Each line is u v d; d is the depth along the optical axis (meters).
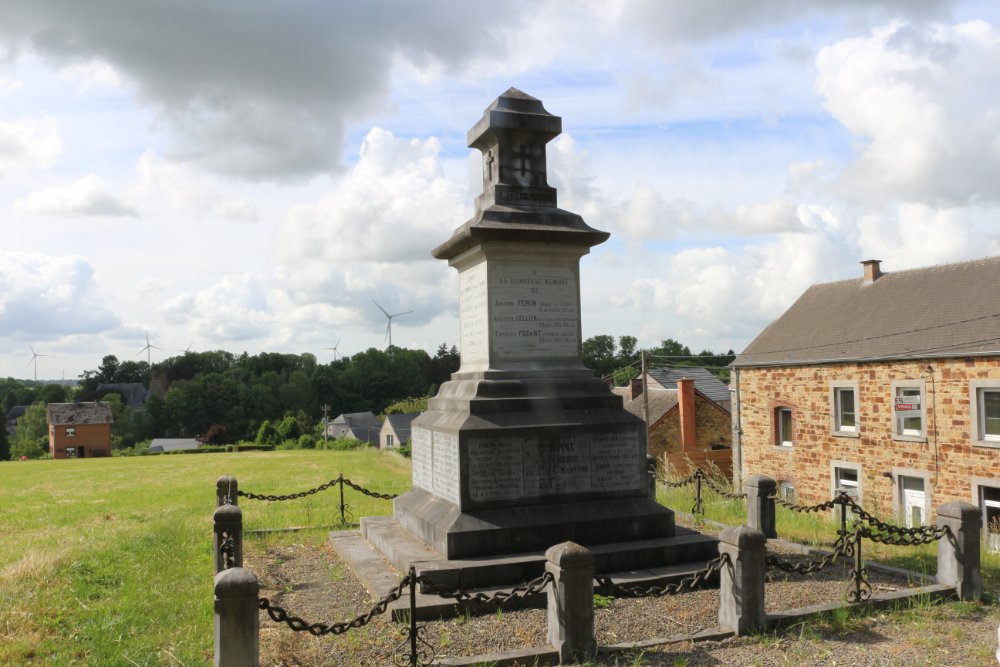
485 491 8.88
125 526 14.09
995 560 9.78
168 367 123.00
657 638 6.61
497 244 9.62
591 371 9.96
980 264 25.05
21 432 85.38
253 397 93.94
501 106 10.26
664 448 37.00
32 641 6.84
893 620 7.17
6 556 10.73
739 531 6.81
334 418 96.31
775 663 6.14
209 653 6.55
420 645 6.52
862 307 27.67
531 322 9.80
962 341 21.94
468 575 8.04
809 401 27.02
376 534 10.05
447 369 107.69
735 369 30.50
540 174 10.40
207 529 13.15
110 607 7.94
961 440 21.55
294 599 8.19
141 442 87.62
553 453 9.19
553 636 6.27
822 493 26.39
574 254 10.02
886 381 24.00
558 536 8.87
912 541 7.95
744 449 30.05
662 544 8.94
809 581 8.44
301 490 21.19
